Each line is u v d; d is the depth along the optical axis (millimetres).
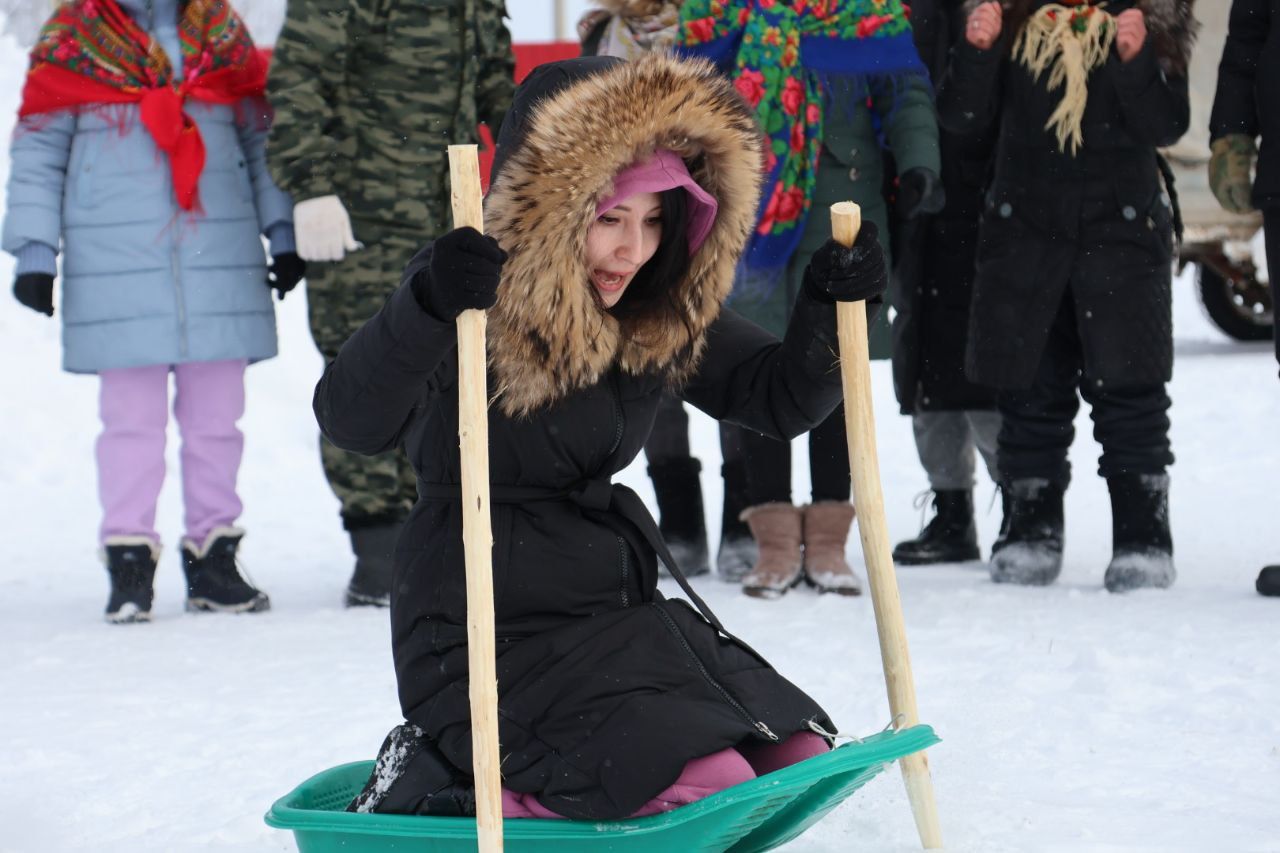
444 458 4332
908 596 8695
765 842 4246
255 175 9266
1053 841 4426
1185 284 26859
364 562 9266
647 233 4383
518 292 4172
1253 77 8539
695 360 4625
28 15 9062
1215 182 8672
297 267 9242
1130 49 8266
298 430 16641
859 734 5789
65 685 7246
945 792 4973
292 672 7398
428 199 9117
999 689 6418
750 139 4438
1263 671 6598
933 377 9750
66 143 9000
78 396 17078
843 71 8859
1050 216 8617
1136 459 8680
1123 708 6117
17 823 5035
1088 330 8602
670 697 4059
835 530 9016
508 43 9477
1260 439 14820
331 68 8836
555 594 4250
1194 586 8758
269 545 12023
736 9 9039
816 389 4559
